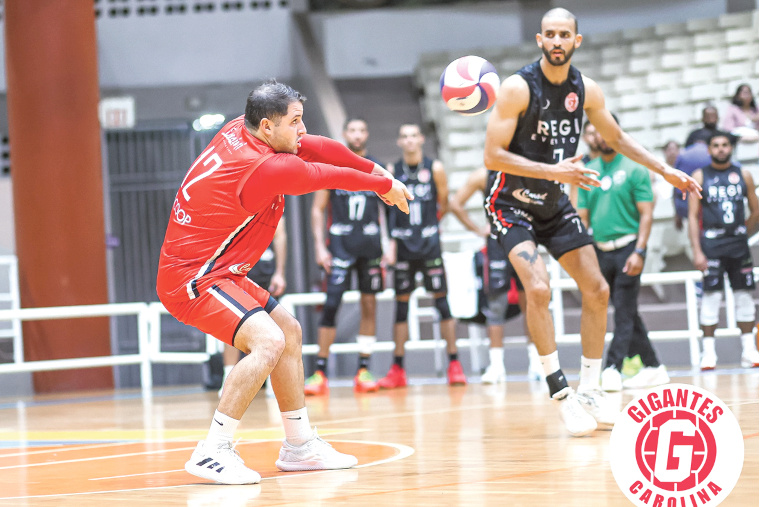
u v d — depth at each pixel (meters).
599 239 9.22
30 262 15.38
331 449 5.05
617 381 8.97
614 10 22.31
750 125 17.12
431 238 11.30
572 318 14.65
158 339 14.16
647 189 9.07
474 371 14.14
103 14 21.19
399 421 7.39
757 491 3.80
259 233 4.93
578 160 5.74
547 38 5.86
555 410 7.59
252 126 4.73
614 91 20.33
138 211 20.39
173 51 21.14
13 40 15.54
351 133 10.60
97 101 15.80
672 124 19.05
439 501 3.84
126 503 4.11
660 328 14.36
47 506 4.10
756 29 19.84
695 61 20.00
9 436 7.88
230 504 3.99
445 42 22.62
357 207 11.22
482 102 5.82
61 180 15.35
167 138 20.78
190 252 4.79
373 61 22.70
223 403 4.66
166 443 6.73
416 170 11.34
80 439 7.34
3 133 20.05
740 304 11.45
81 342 15.38
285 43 21.34
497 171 6.19
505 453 5.25
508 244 6.10
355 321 16.33
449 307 11.30
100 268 15.60
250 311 4.75
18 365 13.16
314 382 10.95
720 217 11.42
